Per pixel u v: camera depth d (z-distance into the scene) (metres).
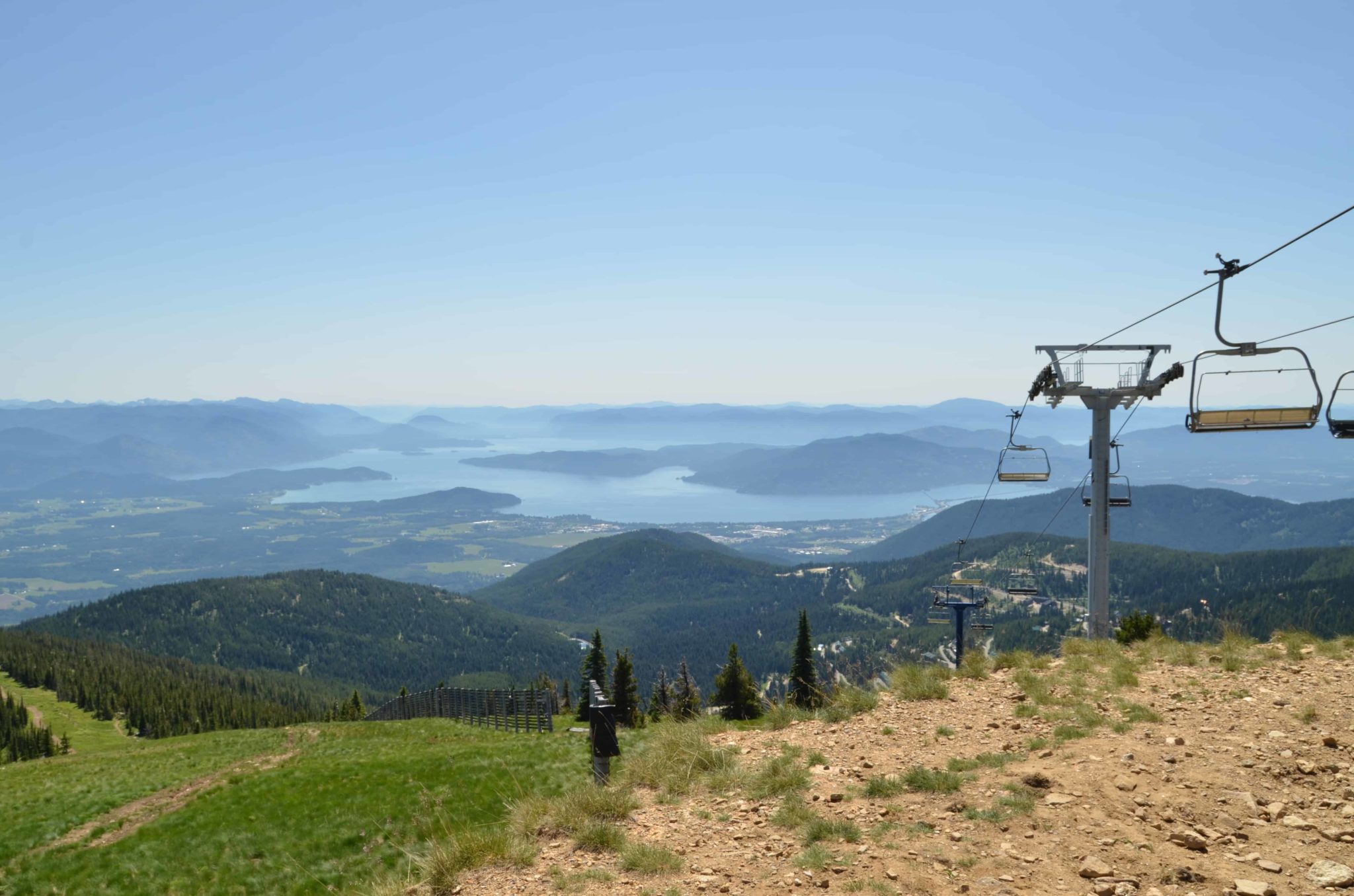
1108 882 5.97
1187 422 11.32
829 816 7.79
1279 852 6.33
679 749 10.71
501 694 39.56
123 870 17.84
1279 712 9.91
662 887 6.64
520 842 8.09
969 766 8.79
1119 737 9.33
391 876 8.66
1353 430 9.91
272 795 21.48
